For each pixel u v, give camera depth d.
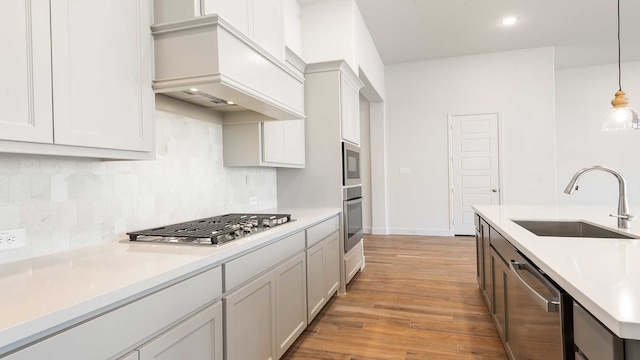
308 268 2.42
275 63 2.11
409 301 3.00
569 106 6.39
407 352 2.16
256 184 3.06
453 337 2.34
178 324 1.21
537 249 1.33
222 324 1.45
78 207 1.52
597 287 0.88
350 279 3.41
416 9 4.13
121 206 1.73
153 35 1.60
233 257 1.52
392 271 3.90
